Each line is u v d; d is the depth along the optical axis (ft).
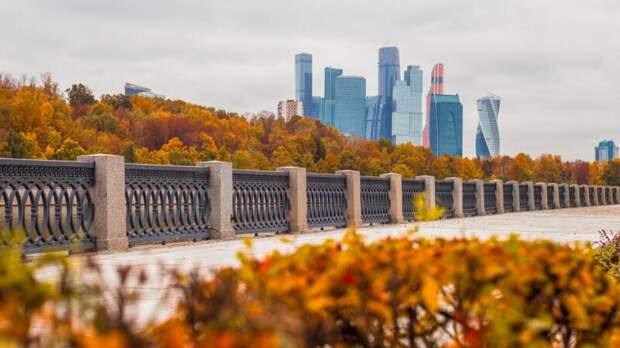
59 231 35.37
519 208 113.91
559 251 10.60
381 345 8.98
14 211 36.35
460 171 534.37
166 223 43.09
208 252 38.06
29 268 7.00
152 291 21.07
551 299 9.78
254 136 471.21
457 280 8.93
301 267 8.55
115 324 6.21
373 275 8.34
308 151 452.76
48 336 6.12
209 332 6.95
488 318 9.26
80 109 442.91
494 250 9.20
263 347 5.86
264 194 53.26
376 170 449.48
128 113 446.19
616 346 10.22
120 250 38.45
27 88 361.51
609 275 23.32
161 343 6.20
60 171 35.24
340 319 8.96
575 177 554.05
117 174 38.52
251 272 8.18
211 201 47.47
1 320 5.77
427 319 9.88
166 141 429.79
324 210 61.21
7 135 314.96
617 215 96.94
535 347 8.05
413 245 11.71
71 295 6.71
